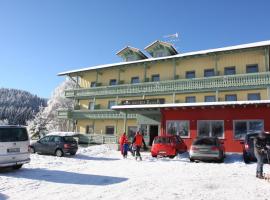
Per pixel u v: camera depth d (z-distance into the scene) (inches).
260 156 426.9
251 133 666.8
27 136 535.2
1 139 489.7
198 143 700.7
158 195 319.0
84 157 818.2
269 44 1050.7
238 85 1095.0
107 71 1568.7
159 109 1043.9
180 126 985.5
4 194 333.7
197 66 1280.8
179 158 781.3
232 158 760.3
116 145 1210.6
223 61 1214.9
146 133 1143.6
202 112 949.8
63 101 2965.1
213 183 382.3
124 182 400.2
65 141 840.3
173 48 1443.2
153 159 753.0
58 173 488.4
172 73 1348.4
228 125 897.5
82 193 335.0
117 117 1411.2
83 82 1659.7
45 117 2694.4
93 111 1503.4
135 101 1272.1
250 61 1153.4
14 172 500.4
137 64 1414.9
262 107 857.5
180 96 1272.1
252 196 309.9
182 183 384.5
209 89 1165.7
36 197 317.7
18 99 6565.0
